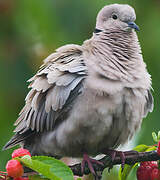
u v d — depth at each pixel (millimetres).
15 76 14688
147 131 14031
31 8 14633
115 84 11102
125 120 11430
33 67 14797
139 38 14930
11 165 9570
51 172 9031
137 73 11391
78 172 11133
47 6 14516
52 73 11352
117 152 11086
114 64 11312
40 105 11617
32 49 14930
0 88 14570
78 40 14625
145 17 15141
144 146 10812
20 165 9625
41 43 14914
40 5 14547
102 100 11078
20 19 14820
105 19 12266
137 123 11672
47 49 14781
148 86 11656
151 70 14547
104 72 11133
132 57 11664
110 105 11086
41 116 11617
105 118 11164
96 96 11070
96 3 14297
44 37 14891
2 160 14016
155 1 15297
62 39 14703
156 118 14125
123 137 11797
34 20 14727
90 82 11102
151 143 13867
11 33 14938
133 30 12109
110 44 11648
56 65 11531
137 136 14125
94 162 11203
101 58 11344
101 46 11562
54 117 11477
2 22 14852
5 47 14875
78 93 11203
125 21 12070
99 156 13727
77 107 11195
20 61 14805
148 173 10578
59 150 11812
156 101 14359
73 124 11258
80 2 14336
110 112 11133
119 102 11117
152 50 14570
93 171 11008
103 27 12180
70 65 11281
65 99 11219
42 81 11523
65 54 11734
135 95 11258
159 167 10445
